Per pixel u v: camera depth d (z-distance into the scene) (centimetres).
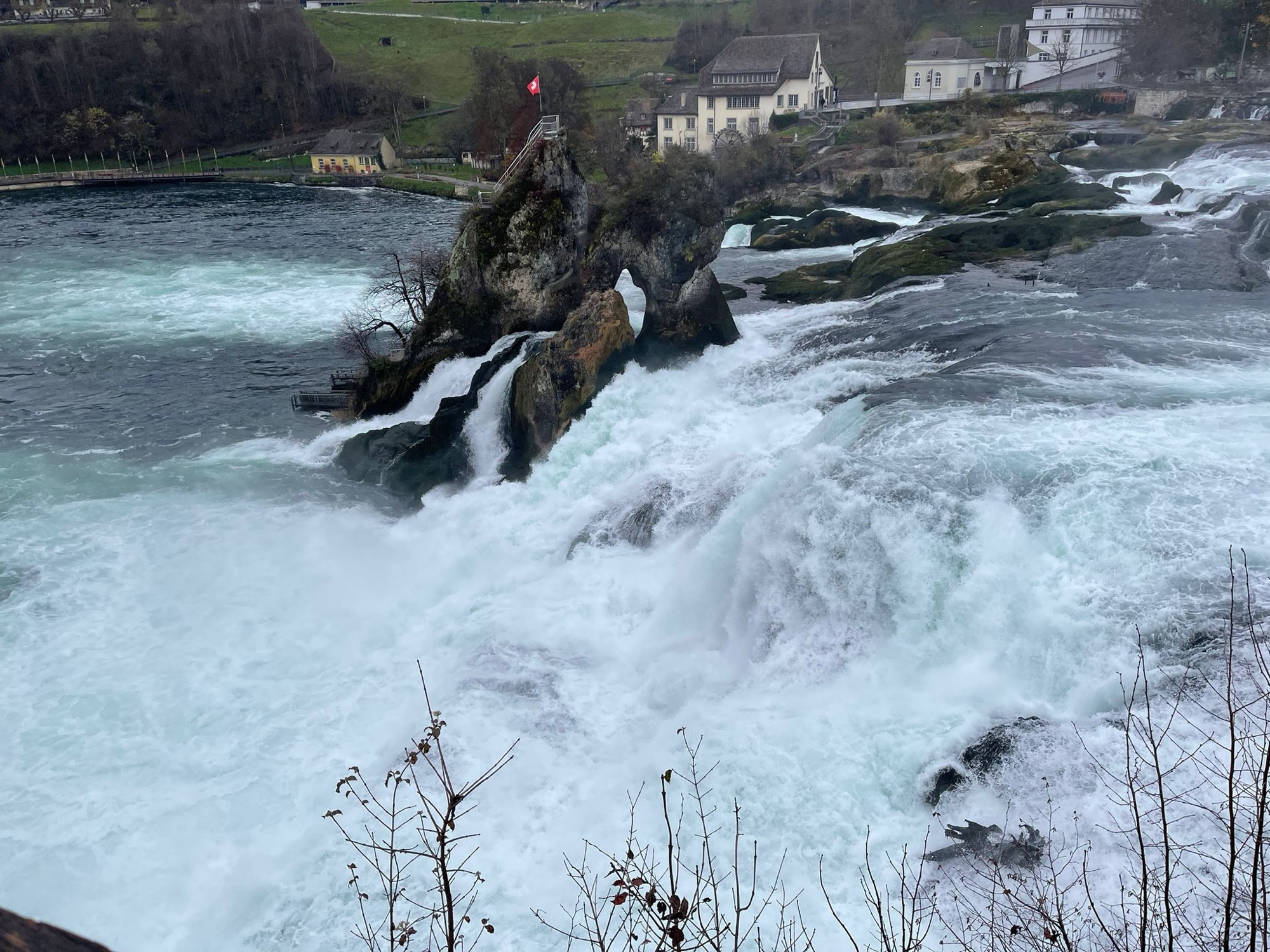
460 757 2172
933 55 11669
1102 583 2094
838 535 2372
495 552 3192
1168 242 4788
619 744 2191
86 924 1864
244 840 2042
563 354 3634
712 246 4250
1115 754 1772
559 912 1734
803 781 1914
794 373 3862
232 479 3862
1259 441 2469
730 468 3042
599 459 3469
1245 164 6638
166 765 2273
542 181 4156
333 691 2520
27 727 2402
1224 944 799
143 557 3200
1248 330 3519
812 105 11762
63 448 4200
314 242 9244
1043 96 9981
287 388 4997
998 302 4253
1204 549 2081
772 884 1725
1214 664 1842
